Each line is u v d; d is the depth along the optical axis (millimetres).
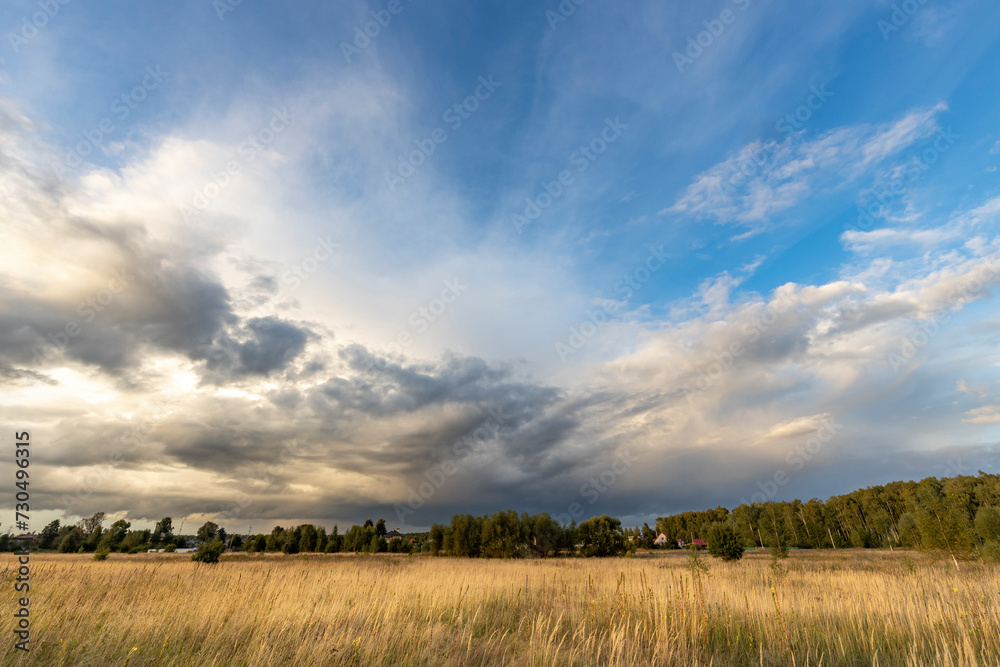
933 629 7902
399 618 8805
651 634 8289
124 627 7047
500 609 11227
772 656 7215
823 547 87625
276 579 13883
